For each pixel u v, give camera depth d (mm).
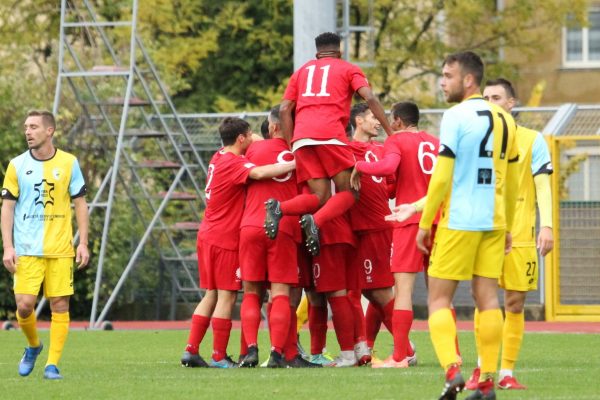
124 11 78938
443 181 22062
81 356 37750
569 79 106438
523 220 26938
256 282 32094
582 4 86812
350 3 82062
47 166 29531
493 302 22547
